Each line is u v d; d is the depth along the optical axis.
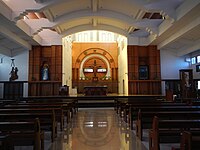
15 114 5.29
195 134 3.04
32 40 17.16
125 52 20.50
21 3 11.96
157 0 11.95
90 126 8.09
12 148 3.05
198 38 15.68
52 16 14.60
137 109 6.51
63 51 19.50
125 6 13.98
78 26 18.70
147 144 5.43
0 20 11.93
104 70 25.83
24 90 18.59
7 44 17.23
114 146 5.30
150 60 19.30
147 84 19.12
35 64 18.94
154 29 15.70
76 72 25.69
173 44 18.12
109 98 16.62
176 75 19.36
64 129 7.54
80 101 16.12
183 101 10.48
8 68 18.88
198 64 18.16
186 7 10.76
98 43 26.03
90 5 14.52
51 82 18.70
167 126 4.07
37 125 3.97
